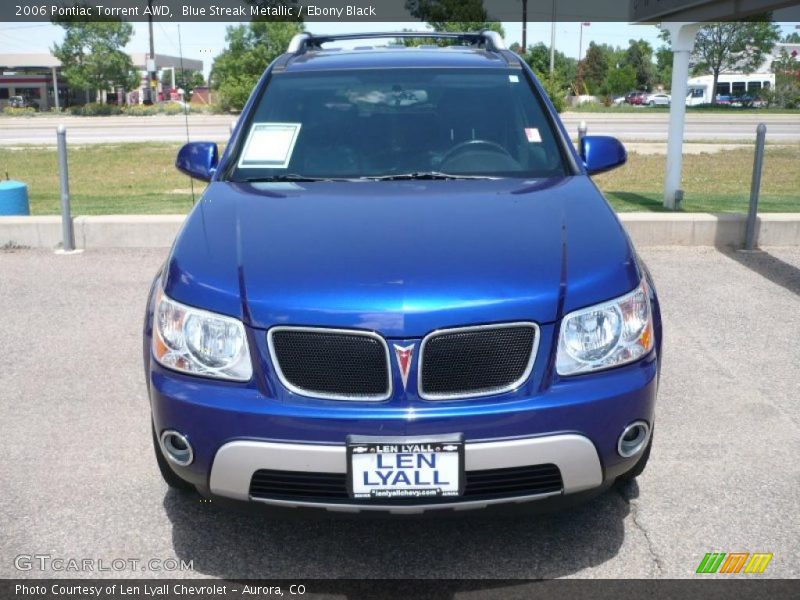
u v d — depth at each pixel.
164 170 16.77
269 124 4.14
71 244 8.01
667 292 6.55
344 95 4.29
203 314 2.80
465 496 2.69
